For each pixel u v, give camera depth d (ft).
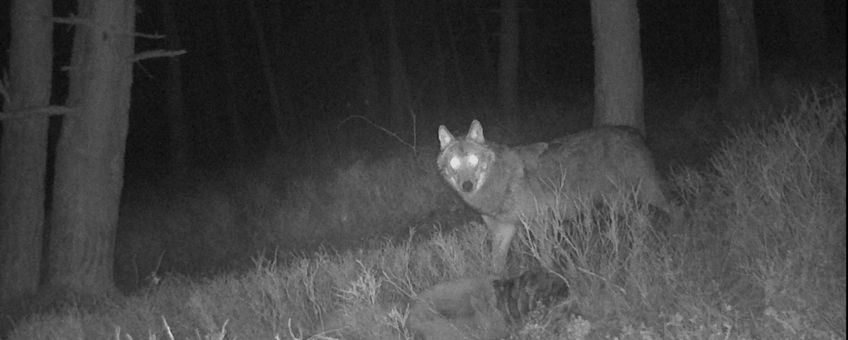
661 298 19.25
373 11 98.94
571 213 26.94
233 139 108.58
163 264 57.52
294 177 65.92
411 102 92.63
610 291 20.01
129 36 41.78
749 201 23.16
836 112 26.61
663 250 20.76
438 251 26.45
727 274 20.75
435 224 43.06
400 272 25.36
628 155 27.63
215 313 27.63
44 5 44.24
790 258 18.70
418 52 106.22
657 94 63.16
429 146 58.49
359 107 102.78
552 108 66.69
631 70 36.96
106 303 35.53
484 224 28.96
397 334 20.92
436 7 108.58
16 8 44.04
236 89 113.91
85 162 41.11
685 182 30.32
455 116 78.95
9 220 44.29
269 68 98.73
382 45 109.19
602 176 27.45
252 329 25.07
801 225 19.72
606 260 21.79
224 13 103.86
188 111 112.06
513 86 73.56
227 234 57.93
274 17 107.65
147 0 102.06
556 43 114.11
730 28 50.24
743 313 18.13
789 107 45.37
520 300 20.97
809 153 24.00
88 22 40.57
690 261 21.07
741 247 20.94
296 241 51.21
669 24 104.17
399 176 52.06
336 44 106.11
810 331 16.26
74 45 41.65
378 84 109.81
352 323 21.97
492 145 26.76
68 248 41.09
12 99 44.27
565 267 22.59
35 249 44.80
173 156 90.48
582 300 20.15
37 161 44.73
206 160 107.86
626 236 23.59
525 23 106.11
